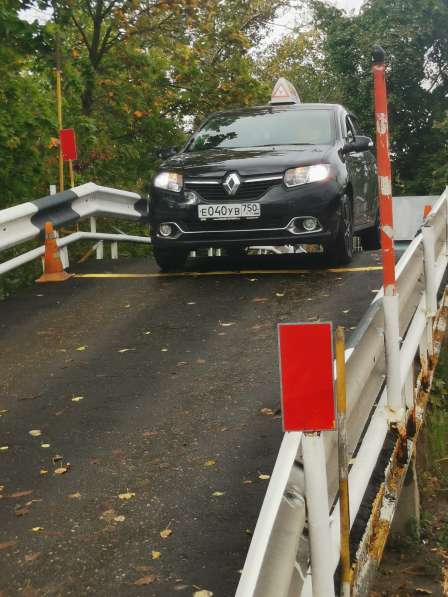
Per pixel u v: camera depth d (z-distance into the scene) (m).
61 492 4.82
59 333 8.10
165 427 5.65
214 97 22.08
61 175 13.03
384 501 4.62
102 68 20.97
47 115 15.60
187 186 9.65
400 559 5.70
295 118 10.61
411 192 39.44
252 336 7.52
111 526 4.41
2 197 15.73
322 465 3.02
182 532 4.32
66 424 5.82
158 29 21.17
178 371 6.76
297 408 2.99
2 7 15.38
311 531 3.03
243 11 25.19
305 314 8.03
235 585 3.85
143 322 8.23
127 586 3.88
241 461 5.08
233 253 13.63
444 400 8.42
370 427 4.61
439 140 39.28
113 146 20.78
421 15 38.66
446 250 7.84
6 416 6.06
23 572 4.04
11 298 9.61
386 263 4.55
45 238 10.55
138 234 17.44
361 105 39.09
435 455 7.44
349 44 39.12
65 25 18.48
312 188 9.41
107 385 6.56
